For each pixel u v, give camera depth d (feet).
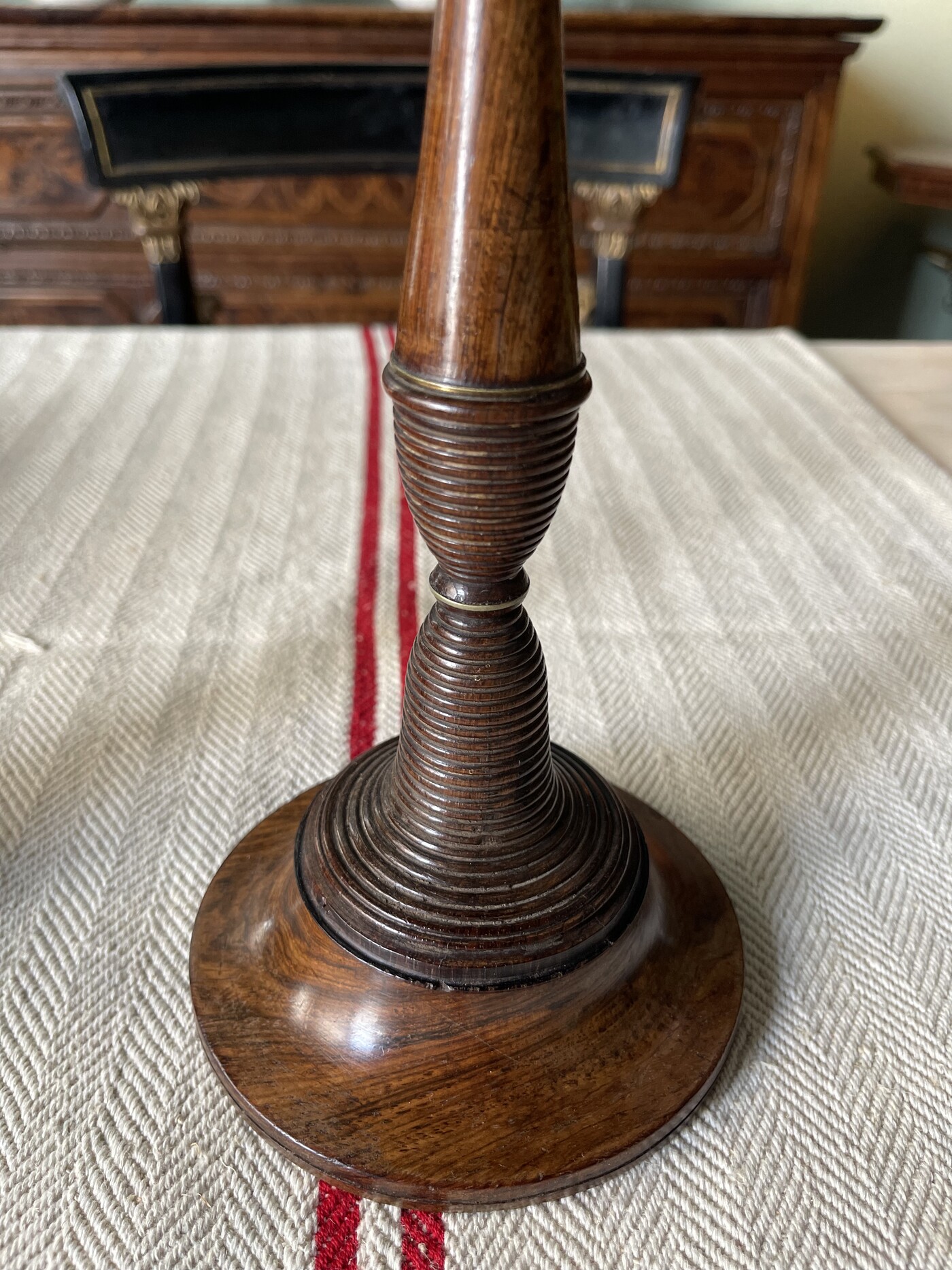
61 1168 0.96
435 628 1.00
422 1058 0.99
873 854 1.36
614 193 3.13
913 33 6.09
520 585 0.99
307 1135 0.95
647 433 2.45
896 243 6.70
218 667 1.66
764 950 1.21
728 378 2.72
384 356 2.85
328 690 1.62
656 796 1.43
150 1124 1.01
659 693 1.64
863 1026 1.13
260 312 5.83
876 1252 0.92
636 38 5.01
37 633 1.73
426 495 0.89
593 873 1.06
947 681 1.68
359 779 1.18
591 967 1.03
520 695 0.99
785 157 5.46
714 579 1.94
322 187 5.47
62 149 5.29
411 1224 0.94
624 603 1.86
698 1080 1.01
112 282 5.73
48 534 2.00
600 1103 0.98
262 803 1.40
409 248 0.84
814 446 2.40
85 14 4.81
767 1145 1.01
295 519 2.09
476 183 0.77
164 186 2.96
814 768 1.50
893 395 2.72
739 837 1.37
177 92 2.82
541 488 0.87
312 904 1.08
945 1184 0.97
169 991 1.14
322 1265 0.90
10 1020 1.10
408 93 2.98
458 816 1.02
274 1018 1.05
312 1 5.55
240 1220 0.93
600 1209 0.95
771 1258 0.91
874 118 6.36
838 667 1.71
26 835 1.34
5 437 2.33
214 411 2.51
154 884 1.27
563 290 0.81
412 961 1.00
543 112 0.75
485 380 0.81
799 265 5.79
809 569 1.97
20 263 5.65
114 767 1.45
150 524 2.05
